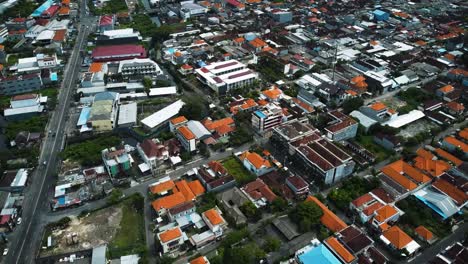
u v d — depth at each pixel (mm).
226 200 131500
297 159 148875
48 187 141000
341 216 127688
